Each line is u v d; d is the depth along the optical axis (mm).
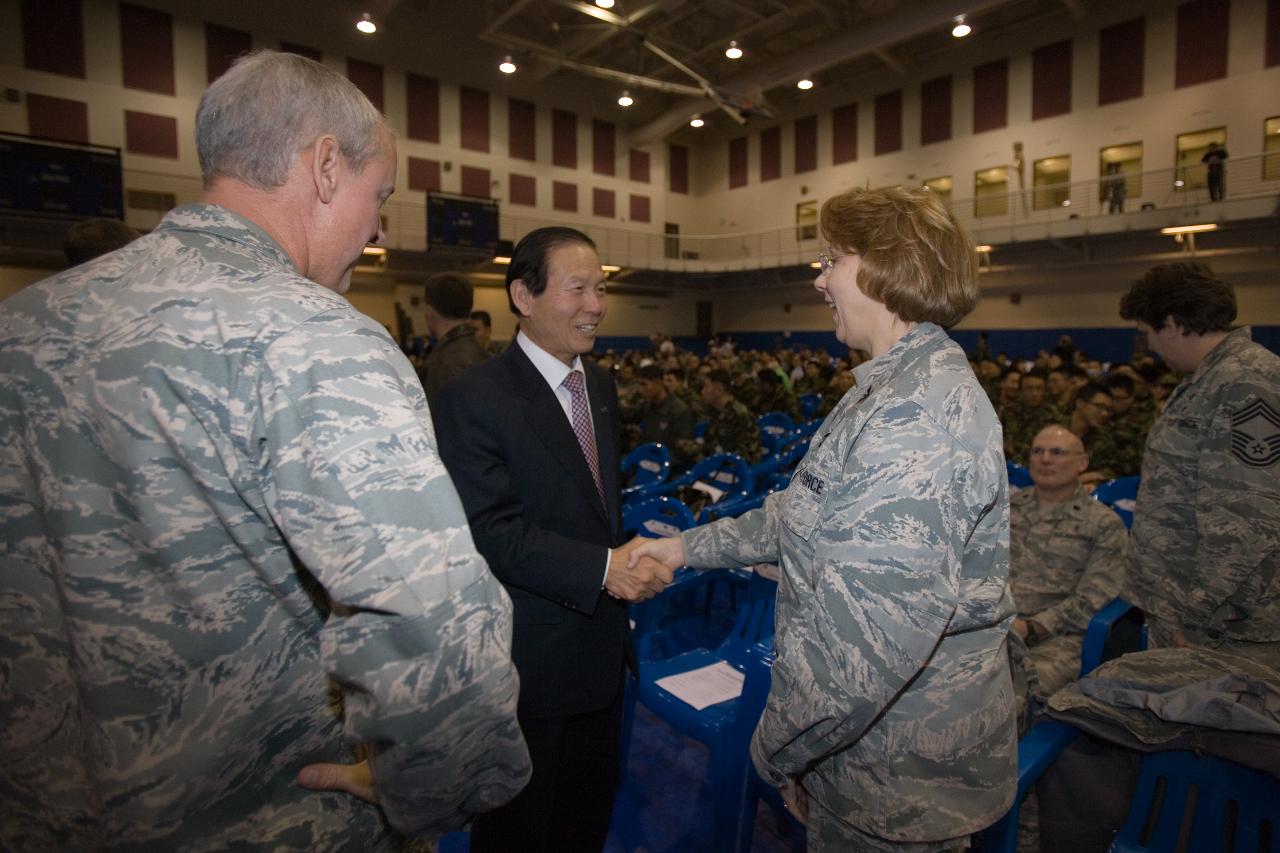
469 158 18016
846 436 939
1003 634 1007
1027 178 16047
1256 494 1449
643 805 2088
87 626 606
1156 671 1430
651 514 2693
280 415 597
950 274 945
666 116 19422
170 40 14102
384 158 820
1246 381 1490
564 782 1419
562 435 1366
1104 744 1444
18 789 655
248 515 622
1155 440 1724
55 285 649
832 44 15117
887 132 18297
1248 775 1262
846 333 1059
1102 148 14953
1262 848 1239
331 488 584
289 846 682
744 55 18047
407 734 588
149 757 617
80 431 608
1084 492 2293
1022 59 16000
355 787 709
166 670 618
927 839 935
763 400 7406
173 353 602
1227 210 12383
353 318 664
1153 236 14133
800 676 901
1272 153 11906
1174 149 14070
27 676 644
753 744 1036
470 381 1345
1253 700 1311
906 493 849
